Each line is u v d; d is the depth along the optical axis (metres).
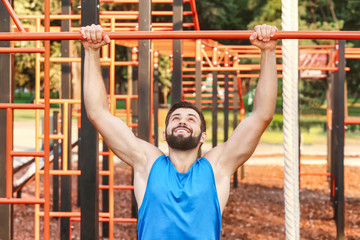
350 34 2.48
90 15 3.27
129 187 6.01
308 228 7.50
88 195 3.35
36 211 5.51
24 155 3.59
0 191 4.22
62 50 5.99
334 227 7.58
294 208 2.58
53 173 5.11
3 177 4.23
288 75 2.54
